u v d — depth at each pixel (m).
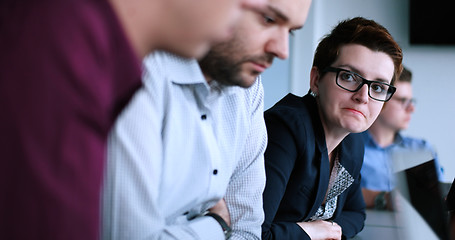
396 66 1.46
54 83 0.41
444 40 4.24
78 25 0.43
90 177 0.43
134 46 0.49
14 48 0.41
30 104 0.40
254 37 0.84
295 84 4.18
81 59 0.42
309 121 1.48
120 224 0.88
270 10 0.82
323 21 4.45
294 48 4.22
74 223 0.42
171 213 1.02
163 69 0.95
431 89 4.32
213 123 1.09
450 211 1.27
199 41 0.49
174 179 0.99
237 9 0.49
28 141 0.40
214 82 1.05
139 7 0.47
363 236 1.64
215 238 1.06
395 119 2.39
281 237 1.39
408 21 4.35
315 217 1.63
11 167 0.40
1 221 0.40
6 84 0.40
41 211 0.41
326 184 1.54
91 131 0.44
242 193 1.22
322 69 1.49
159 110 0.94
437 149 4.31
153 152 0.90
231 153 1.14
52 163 0.41
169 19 0.48
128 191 0.87
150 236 0.90
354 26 1.45
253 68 0.88
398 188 0.94
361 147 1.69
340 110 1.44
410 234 0.89
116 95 0.49
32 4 0.42
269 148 1.42
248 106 1.21
